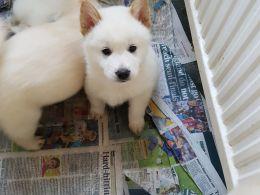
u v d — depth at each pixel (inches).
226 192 16.0
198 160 16.9
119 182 16.6
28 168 16.9
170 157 17.1
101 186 16.6
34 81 13.8
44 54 14.0
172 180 16.6
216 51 15.3
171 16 20.5
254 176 12.5
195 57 19.1
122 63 13.2
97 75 14.9
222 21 14.4
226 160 14.8
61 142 17.5
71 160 17.1
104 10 14.3
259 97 12.1
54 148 17.4
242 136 13.6
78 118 18.2
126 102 18.3
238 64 13.4
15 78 13.6
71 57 14.6
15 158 17.1
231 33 13.7
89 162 17.1
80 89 17.7
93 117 18.1
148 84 15.7
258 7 11.7
